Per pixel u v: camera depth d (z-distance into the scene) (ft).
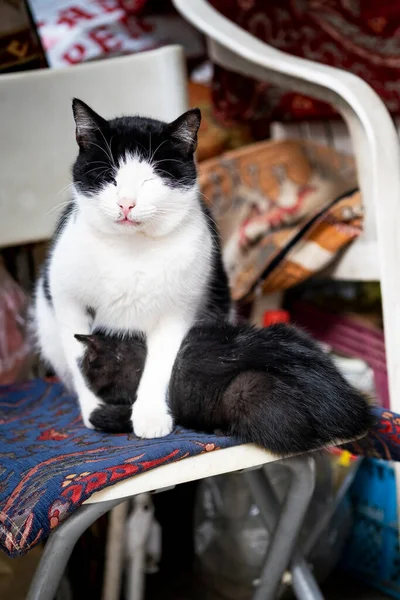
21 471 2.56
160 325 3.22
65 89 4.26
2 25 4.60
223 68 5.53
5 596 3.93
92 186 3.11
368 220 4.09
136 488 2.48
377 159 3.63
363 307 5.33
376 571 4.60
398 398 3.60
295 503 3.04
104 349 3.14
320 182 4.77
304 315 5.39
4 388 3.83
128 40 5.62
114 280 3.10
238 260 4.57
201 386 2.89
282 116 5.60
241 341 3.04
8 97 4.18
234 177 4.72
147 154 3.12
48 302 3.55
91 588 4.46
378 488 4.56
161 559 5.04
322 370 2.88
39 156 4.24
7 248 4.83
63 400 3.63
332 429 2.71
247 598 4.51
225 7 5.23
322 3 5.33
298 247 4.39
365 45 5.33
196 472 2.59
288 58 4.12
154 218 3.08
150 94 4.34
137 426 2.89
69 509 2.34
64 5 5.66
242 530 4.48
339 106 3.92
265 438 2.66
